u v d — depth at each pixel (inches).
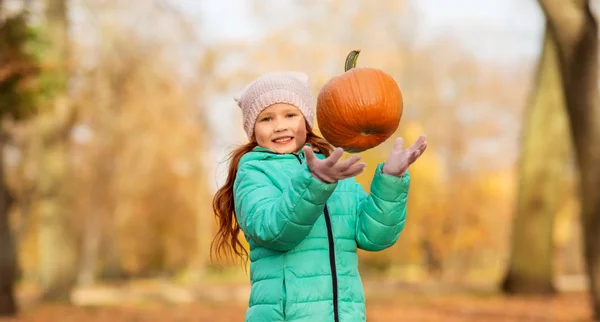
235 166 138.8
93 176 1146.0
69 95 792.9
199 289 1082.1
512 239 759.7
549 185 742.5
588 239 419.8
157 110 1099.3
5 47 441.4
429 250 1638.8
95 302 770.8
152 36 1010.1
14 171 1015.6
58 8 748.0
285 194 116.2
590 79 388.2
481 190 1592.0
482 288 844.0
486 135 1501.0
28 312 602.9
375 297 737.0
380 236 128.6
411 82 1243.2
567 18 378.9
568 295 740.0
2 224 578.6
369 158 1008.2
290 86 135.5
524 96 1530.5
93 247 1283.2
